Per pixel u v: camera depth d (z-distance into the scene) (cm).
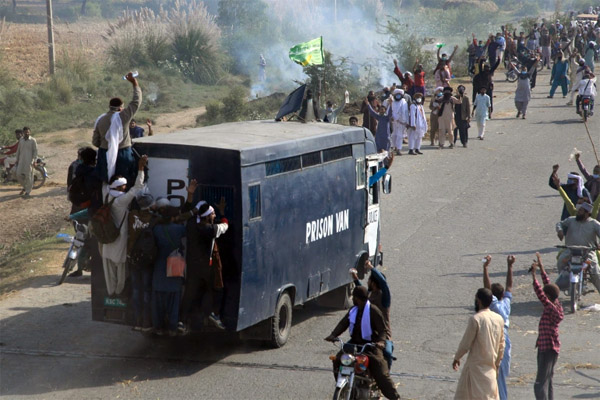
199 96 8044
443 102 5053
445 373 1900
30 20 14475
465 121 5094
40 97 7100
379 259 2695
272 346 2120
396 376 1883
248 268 1927
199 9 9300
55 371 1942
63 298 2575
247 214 1916
